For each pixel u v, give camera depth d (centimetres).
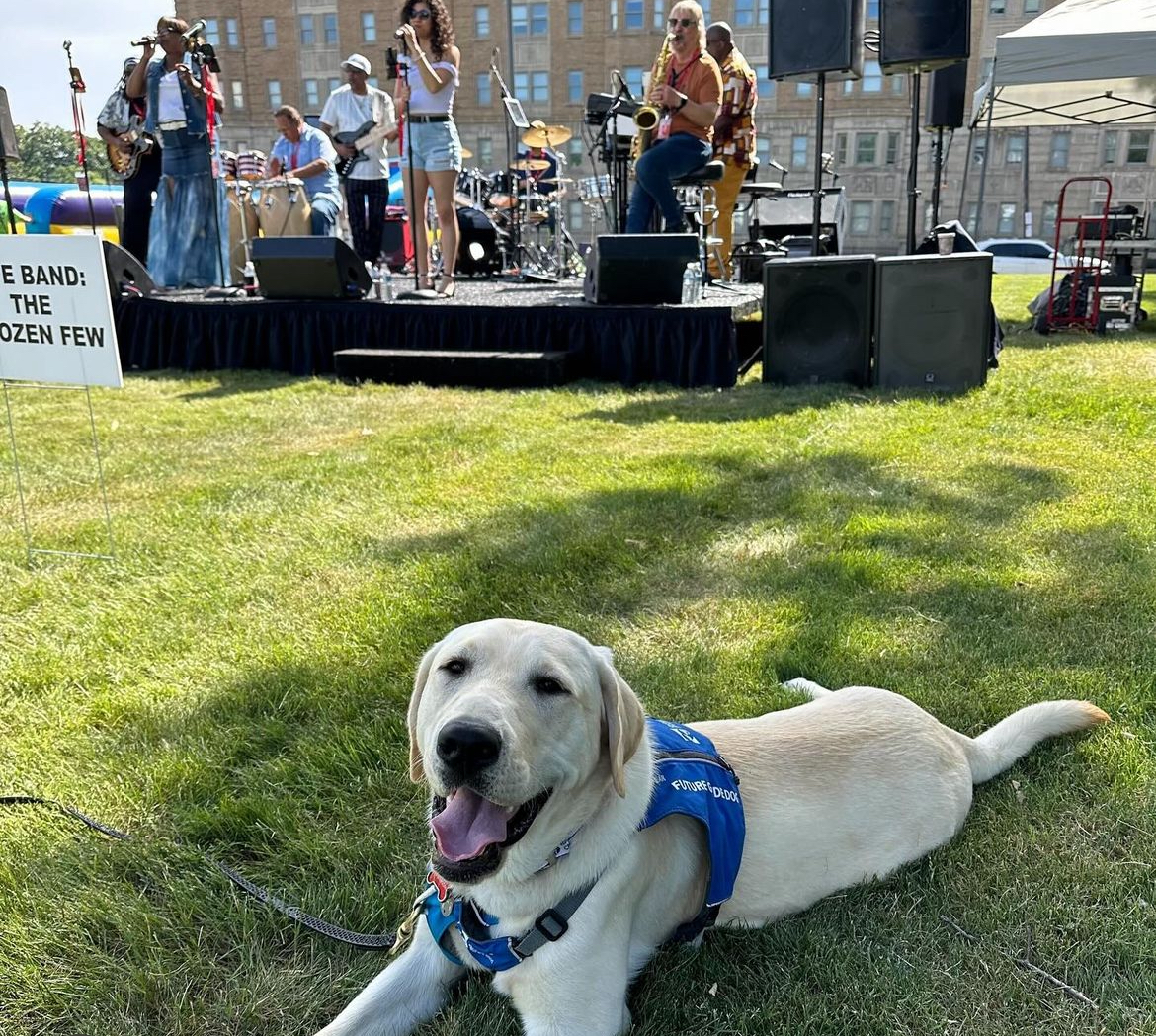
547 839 191
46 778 289
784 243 1670
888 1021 206
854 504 517
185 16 5347
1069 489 537
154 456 646
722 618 389
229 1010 210
